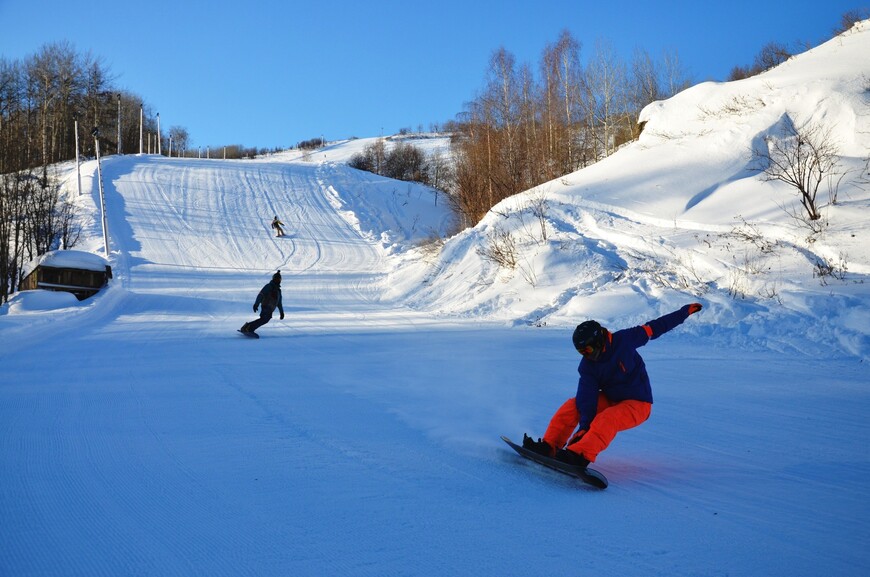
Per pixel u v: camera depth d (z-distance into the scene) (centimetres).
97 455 520
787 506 411
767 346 1174
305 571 310
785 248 1683
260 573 308
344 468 488
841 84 2339
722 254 1744
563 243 2162
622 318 1566
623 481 468
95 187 5200
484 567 316
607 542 350
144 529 364
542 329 1599
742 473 486
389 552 333
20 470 479
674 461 520
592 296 1742
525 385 870
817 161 1831
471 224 3775
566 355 1175
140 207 4884
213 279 3394
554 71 4491
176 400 759
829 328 1179
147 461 503
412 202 5712
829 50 2838
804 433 609
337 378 928
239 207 5147
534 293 1977
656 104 3091
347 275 3600
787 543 350
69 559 324
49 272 2783
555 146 4238
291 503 408
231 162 6762
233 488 437
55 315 1995
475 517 388
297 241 4441
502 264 2295
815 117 2316
